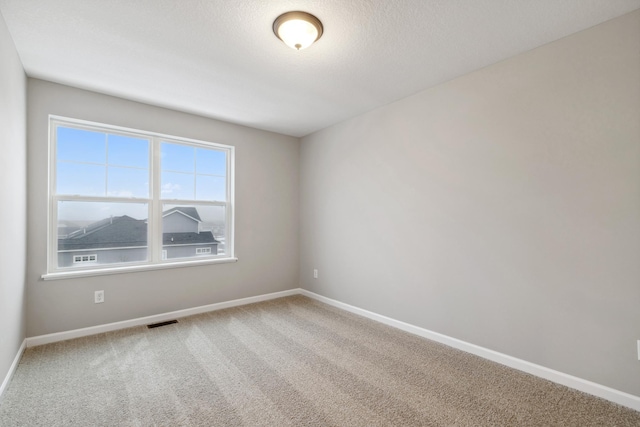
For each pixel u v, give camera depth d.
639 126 1.78
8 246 1.98
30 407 1.79
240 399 1.89
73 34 2.01
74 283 2.80
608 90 1.88
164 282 3.31
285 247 4.33
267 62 2.38
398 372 2.22
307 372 2.22
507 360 2.32
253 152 4.03
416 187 2.96
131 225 3.20
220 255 3.81
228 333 2.93
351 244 3.66
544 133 2.14
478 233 2.50
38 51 2.21
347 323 3.24
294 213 4.43
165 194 3.42
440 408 1.81
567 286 2.04
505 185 2.34
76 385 2.03
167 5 1.74
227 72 2.54
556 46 2.09
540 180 2.16
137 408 1.80
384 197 3.27
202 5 1.74
